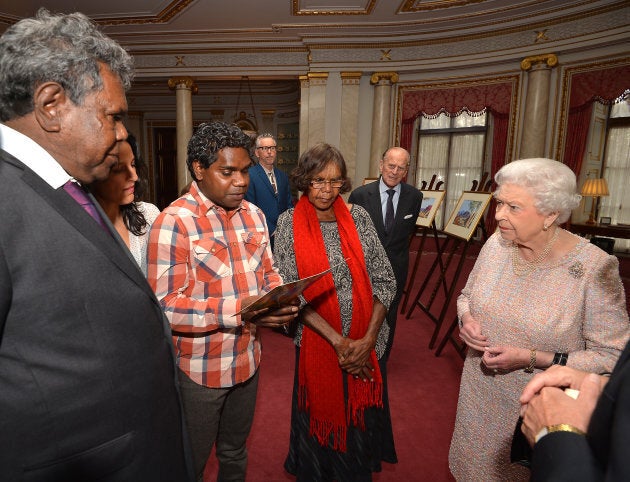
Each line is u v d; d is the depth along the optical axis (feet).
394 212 9.86
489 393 4.28
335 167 5.05
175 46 28.04
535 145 22.80
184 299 4.01
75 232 2.31
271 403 8.81
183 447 3.19
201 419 4.47
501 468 4.14
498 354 3.96
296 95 41.39
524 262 4.18
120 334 2.48
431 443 7.59
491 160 27.76
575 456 1.98
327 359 5.31
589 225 23.84
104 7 22.80
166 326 3.02
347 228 5.47
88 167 2.50
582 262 3.80
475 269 4.91
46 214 2.22
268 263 4.94
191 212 4.17
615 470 1.58
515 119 23.71
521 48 22.52
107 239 2.49
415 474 6.77
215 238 4.23
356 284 5.29
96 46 2.38
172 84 29.22
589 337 3.72
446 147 30.58
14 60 2.18
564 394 2.42
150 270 4.03
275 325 4.32
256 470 6.79
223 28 25.62
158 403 2.78
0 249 2.02
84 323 2.30
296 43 27.30
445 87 25.70
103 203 4.05
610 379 1.89
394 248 9.53
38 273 2.14
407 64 25.77
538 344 3.94
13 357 2.15
